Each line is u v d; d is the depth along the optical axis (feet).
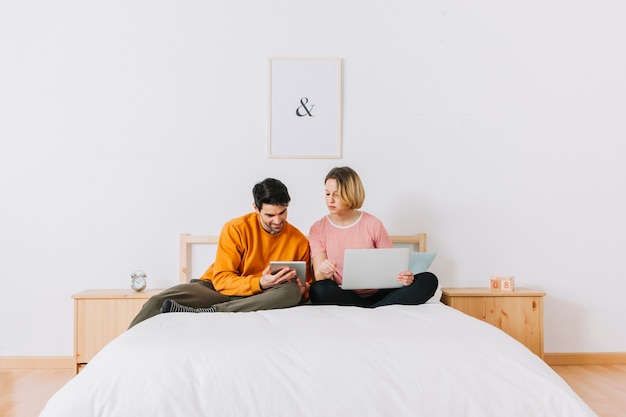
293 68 9.95
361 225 8.33
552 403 4.50
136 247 9.82
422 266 8.98
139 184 9.84
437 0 10.11
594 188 10.12
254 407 4.42
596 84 10.12
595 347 10.05
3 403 7.50
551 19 10.16
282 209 7.75
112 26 9.87
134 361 4.64
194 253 9.84
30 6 9.80
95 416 4.32
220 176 9.91
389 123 10.04
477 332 5.25
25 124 9.77
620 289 10.09
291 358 4.71
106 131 9.83
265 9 9.99
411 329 5.24
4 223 9.73
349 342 4.91
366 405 4.46
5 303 9.70
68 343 9.72
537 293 9.04
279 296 6.92
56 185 9.77
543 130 10.12
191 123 9.90
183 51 9.92
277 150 9.95
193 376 4.56
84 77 9.83
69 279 9.76
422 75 10.08
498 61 10.12
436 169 10.05
